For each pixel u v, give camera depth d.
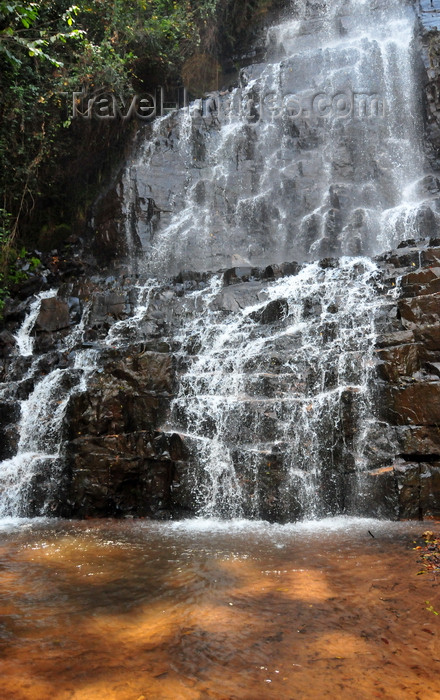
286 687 2.40
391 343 6.13
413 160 12.48
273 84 13.51
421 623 3.01
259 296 8.03
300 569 3.91
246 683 2.43
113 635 2.91
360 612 3.16
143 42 13.48
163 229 11.50
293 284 8.10
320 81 13.30
